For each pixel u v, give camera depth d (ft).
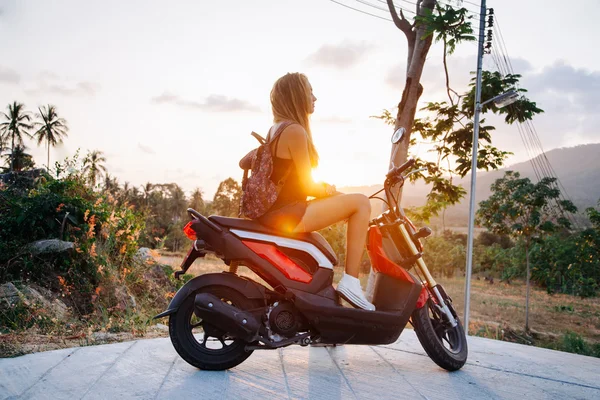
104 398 8.18
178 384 9.01
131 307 18.56
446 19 24.73
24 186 25.21
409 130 28.40
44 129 212.02
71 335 13.73
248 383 9.28
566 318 64.13
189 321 9.84
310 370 10.49
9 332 13.50
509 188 55.01
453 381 10.28
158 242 25.70
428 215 32.01
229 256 9.53
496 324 51.80
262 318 9.59
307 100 10.42
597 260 67.21
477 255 132.36
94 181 24.80
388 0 29.19
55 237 20.51
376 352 12.60
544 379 10.96
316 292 9.69
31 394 8.25
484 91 30.30
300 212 9.86
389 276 10.55
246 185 10.08
